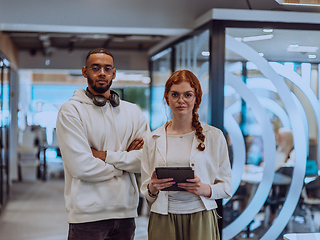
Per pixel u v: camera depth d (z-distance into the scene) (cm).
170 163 213
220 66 416
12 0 462
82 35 768
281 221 427
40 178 1062
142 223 552
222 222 420
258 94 421
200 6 491
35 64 953
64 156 244
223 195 218
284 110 425
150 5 486
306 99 427
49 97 1512
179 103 210
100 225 250
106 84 252
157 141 218
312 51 426
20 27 478
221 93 415
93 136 253
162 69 629
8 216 598
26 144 1026
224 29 416
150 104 712
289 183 427
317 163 429
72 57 952
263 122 422
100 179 246
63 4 471
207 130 220
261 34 421
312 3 345
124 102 276
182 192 212
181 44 536
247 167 423
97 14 478
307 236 270
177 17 489
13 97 971
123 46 916
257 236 425
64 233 499
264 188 425
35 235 489
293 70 425
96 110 256
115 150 259
